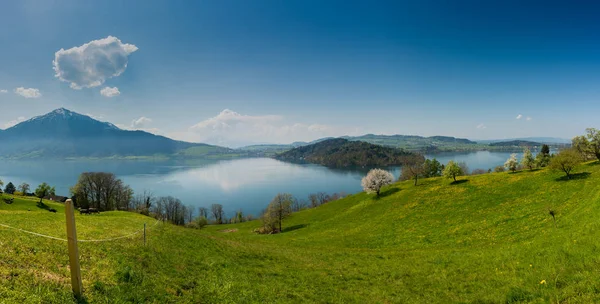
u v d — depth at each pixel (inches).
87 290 443.8
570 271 564.4
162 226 1251.2
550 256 708.0
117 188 4576.8
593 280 472.7
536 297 504.1
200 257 877.2
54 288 406.9
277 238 2790.4
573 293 455.5
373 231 2271.2
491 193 2397.9
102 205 4503.0
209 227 4603.8
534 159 3442.4
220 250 1056.8
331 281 844.6
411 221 2290.8
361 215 3004.4
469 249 1275.8
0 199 3129.9
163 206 5492.1
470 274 789.9
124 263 609.9
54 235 728.3
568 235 869.2
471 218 1964.8
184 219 6117.1
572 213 1364.4
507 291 571.8
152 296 510.3
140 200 5625.0
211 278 699.4
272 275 848.3
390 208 2871.6
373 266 1058.7
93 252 622.2
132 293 491.5
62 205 3870.6
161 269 665.0
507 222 1668.3
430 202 2637.8
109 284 493.7
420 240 1777.8
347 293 733.3
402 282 820.6
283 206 3511.3
